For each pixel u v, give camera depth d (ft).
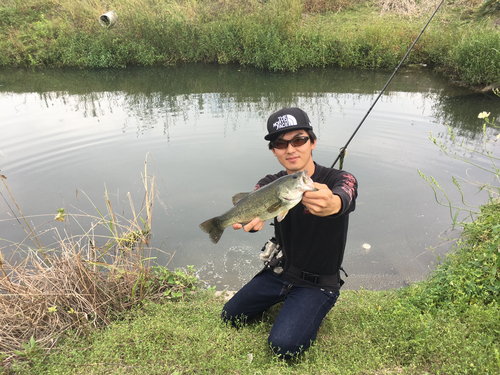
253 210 8.01
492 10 43.37
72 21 51.80
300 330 8.33
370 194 17.94
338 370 7.46
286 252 9.43
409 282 12.40
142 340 8.84
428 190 17.99
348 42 42.32
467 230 12.66
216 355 8.18
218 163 21.59
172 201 17.80
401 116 27.66
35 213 16.87
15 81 40.57
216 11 51.01
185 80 40.06
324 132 25.12
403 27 43.19
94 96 35.12
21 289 10.03
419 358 7.49
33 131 26.40
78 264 10.29
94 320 9.76
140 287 11.25
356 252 14.19
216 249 14.79
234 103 32.35
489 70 32.65
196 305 10.86
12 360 8.53
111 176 20.22
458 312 8.57
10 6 54.44
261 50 43.78
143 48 46.57
